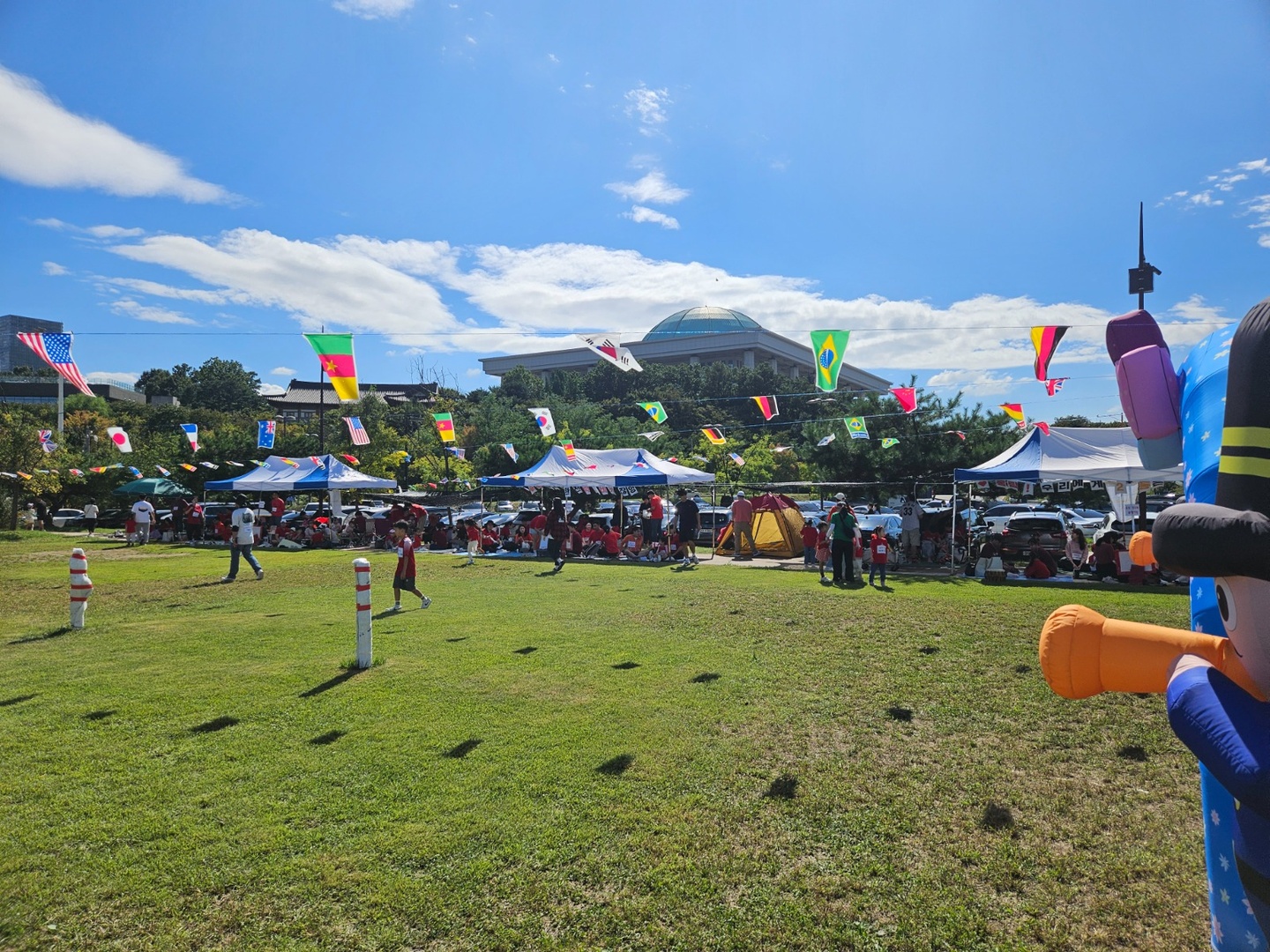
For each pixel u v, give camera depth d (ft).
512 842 12.69
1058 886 11.47
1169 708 6.10
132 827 13.21
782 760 16.24
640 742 17.20
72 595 31.32
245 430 134.51
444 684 21.97
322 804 14.10
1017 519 60.64
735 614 33.30
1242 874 6.40
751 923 10.54
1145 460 8.82
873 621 30.91
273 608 36.86
